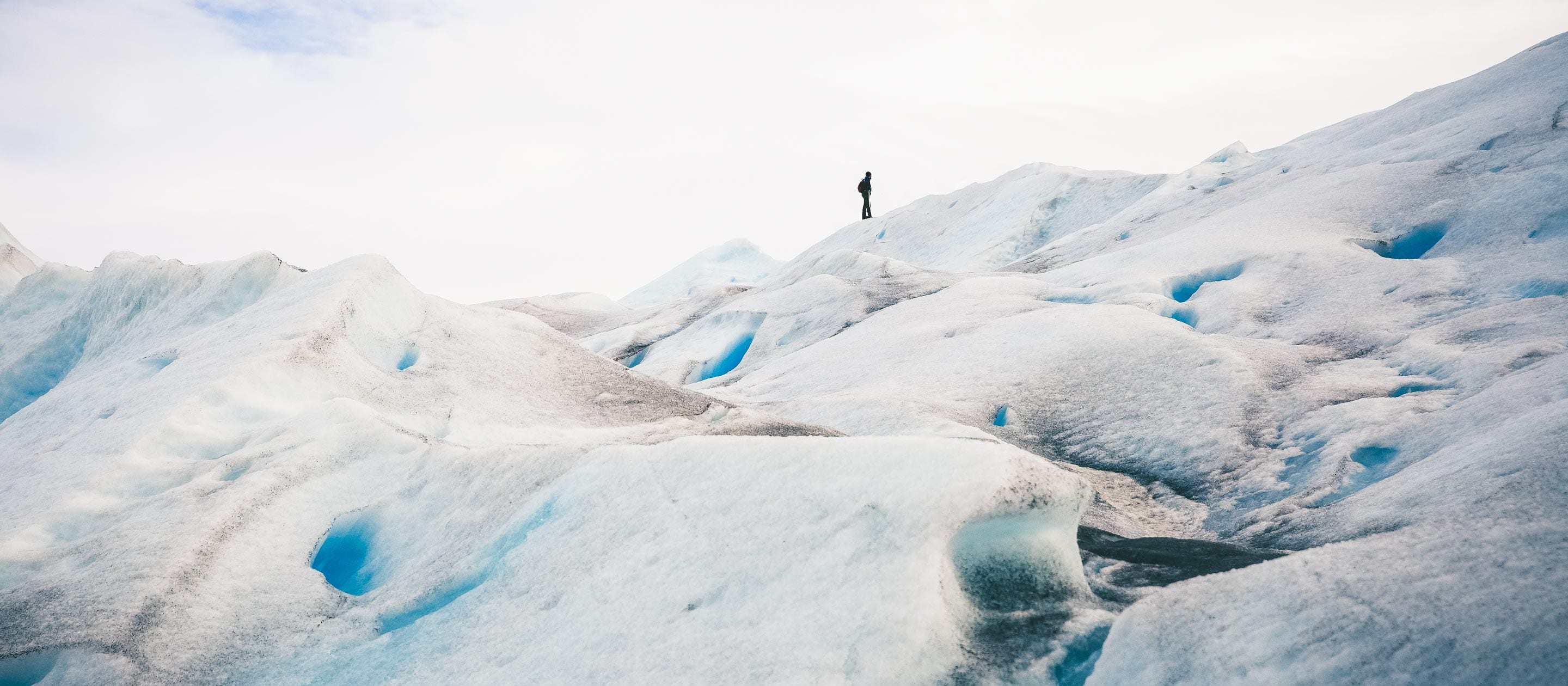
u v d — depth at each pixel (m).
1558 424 3.86
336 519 5.06
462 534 4.68
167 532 4.57
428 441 5.68
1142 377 9.18
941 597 3.05
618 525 4.18
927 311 14.72
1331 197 13.59
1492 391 6.19
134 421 6.00
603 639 3.48
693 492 4.16
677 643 3.31
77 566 4.39
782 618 3.21
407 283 8.85
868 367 12.32
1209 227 14.70
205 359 6.96
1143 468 7.63
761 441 4.29
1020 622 3.12
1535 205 10.36
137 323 10.78
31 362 11.26
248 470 5.31
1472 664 2.24
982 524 3.28
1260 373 8.53
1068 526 3.54
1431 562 2.70
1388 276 10.21
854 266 21.52
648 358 19.67
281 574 4.48
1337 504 5.53
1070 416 8.90
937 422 8.16
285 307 7.83
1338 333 9.30
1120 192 26.11
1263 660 2.56
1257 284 11.34
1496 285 9.02
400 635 4.02
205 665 3.79
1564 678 2.06
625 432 7.01
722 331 19.53
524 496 4.77
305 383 6.53
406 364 7.83
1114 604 3.52
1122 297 12.23
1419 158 14.09
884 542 3.32
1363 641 2.47
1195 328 11.10
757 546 3.63
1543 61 15.67
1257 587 2.85
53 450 6.15
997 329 11.98
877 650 2.92
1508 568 2.53
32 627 3.87
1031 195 29.45
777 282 24.47
